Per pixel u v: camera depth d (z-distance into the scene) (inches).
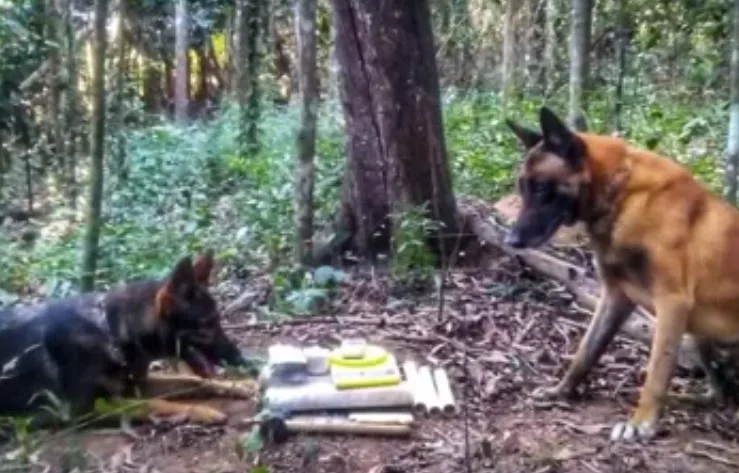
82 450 60.5
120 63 146.7
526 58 233.3
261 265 99.8
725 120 142.1
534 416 66.6
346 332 81.1
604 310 68.2
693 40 180.4
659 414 64.3
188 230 111.6
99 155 89.4
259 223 110.7
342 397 64.7
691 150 130.0
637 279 65.0
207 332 67.5
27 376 65.5
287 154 150.9
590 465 60.0
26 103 150.5
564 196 64.7
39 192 155.2
